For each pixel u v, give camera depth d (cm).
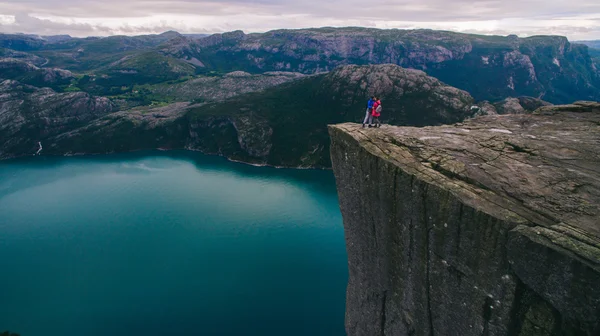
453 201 2577
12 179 15162
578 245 1945
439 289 2881
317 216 11650
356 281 4034
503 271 2353
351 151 3562
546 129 3341
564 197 2331
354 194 3647
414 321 3228
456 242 2630
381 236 3419
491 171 2709
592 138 3000
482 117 3934
